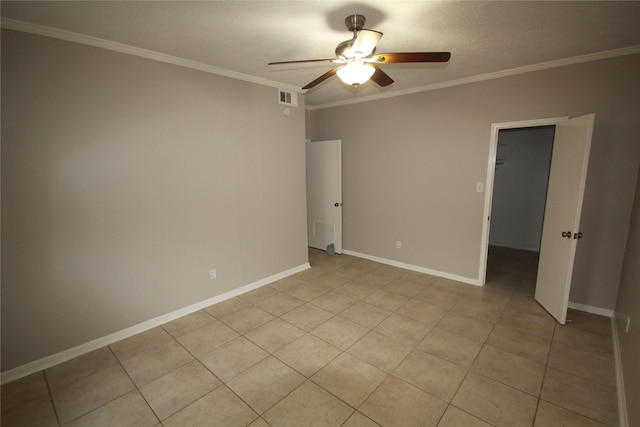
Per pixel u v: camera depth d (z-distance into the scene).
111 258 2.58
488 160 3.50
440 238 4.00
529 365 2.28
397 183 4.31
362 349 2.50
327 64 2.98
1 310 2.13
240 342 2.62
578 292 3.10
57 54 2.20
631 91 2.67
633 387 1.74
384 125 4.32
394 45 2.54
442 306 3.23
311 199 5.38
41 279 2.27
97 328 2.56
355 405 1.93
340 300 3.40
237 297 3.50
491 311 3.11
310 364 2.33
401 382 2.12
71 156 2.32
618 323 2.60
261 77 3.44
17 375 2.21
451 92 3.66
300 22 2.11
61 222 2.31
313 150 5.16
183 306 3.09
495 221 5.68
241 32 2.27
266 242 3.81
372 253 4.77
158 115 2.74
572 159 2.74
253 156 3.54
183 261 3.04
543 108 3.09
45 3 1.82
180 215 2.97
